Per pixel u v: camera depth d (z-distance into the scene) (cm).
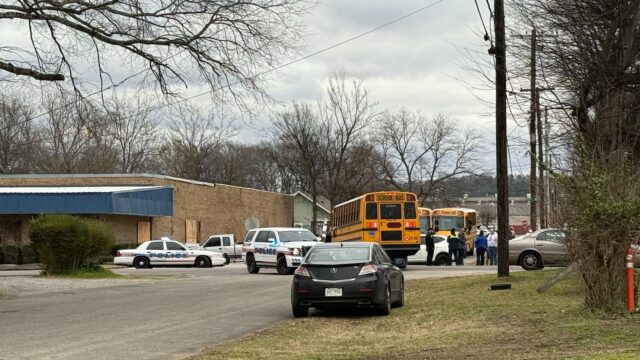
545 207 1577
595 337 1037
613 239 1261
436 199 8531
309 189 8712
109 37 2011
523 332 1145
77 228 3041
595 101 1753
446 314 1448
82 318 1551
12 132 6525
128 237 4881
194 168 8356
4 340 1220
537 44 1855
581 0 1756
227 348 1128
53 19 1928
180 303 1878
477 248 3912
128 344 1178
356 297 1487
